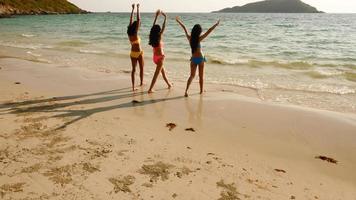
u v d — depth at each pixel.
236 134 5.75
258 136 5.68
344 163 4.75
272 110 7.02
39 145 5.00
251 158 4.83
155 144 5.17
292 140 5.53
